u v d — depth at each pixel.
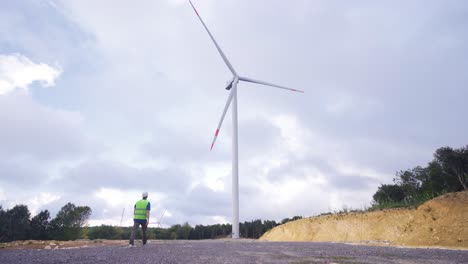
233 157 38.53
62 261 7.47
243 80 44.06
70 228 70.31
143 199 14.34
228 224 79.75
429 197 27.31
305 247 13.78
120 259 7.93
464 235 16.06
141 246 13.48
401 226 23.28
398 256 9.64
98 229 77.94
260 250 11.69
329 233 29.56
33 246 13.71
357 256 9.45
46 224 69.75
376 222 25.86
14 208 66.56
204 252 10.50
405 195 34.00
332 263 7.56
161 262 7.34
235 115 41.22
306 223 34.41
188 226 77.00
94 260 7.68
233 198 36.47
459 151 27.58
